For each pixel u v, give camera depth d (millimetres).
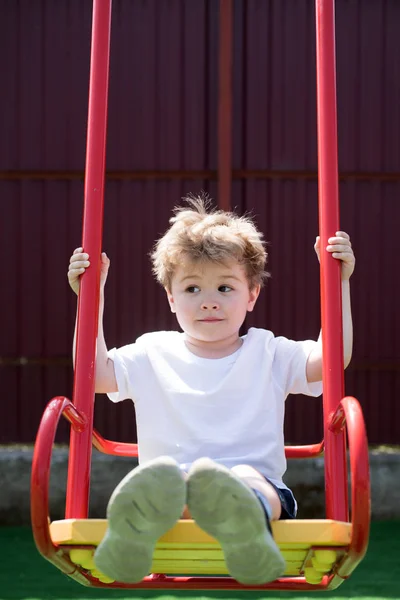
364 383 6168
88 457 2402
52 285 6152
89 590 4102
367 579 4273
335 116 2660
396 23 6145
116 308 6117
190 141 6098
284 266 6129
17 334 6152
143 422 2617
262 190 6129
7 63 6105
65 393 6141
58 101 6121
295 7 6090
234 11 6094
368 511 2035
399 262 6180
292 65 6105
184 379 2617
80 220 6137
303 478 5516
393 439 6137
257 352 2650
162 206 6105
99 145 2652
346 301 2586
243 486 1958
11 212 6145
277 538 2064
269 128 6121
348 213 6152
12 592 4043
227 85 5996
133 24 6086
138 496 1942
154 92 6094
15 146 6125
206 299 2576
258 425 2570
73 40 6098
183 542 2057
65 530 2082
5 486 5547
